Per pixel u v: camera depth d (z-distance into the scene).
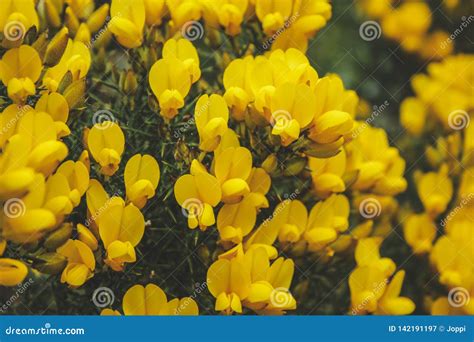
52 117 0.31
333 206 0.34
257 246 0.32
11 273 0.30
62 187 0.30
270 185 0.33
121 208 0.31
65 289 0.33
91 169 0.32
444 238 0.36
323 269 0.34
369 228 0.35
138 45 0.33
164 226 0.33
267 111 0.31
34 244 0.30
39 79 0.32
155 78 0.32
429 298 0.36
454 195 0.37
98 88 0.33
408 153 0.38
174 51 0.33
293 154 0.32
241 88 0.32
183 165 0.32
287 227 0.33
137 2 0.33
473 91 0.39
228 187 0.31
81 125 0.33
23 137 0.30
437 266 0.36
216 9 0.33
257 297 0.32
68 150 0.32
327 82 0.31
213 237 0.32
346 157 0.35
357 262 0.34
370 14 0.39
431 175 0.37
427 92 0.39
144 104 0.33
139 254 0.33
